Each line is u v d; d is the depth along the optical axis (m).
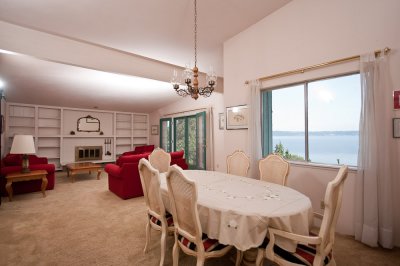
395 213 2.13
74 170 5.01
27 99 5.92
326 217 1.28
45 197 3.85
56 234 2.43
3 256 1.99
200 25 3.41
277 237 1.43
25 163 3.84
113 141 8.01
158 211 1.90
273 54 3.22
